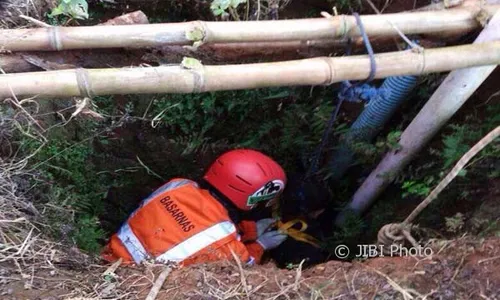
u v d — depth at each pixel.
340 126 3.08
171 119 3.17
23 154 2.51
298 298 1.97
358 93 2.45
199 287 2.05
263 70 2.00
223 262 2.21
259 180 2.90
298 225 3.40
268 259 3.37
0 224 2.18
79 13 2.34
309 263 3.28
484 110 2.65
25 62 2.22
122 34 2.15
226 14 2.53
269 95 3.14
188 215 2.67
